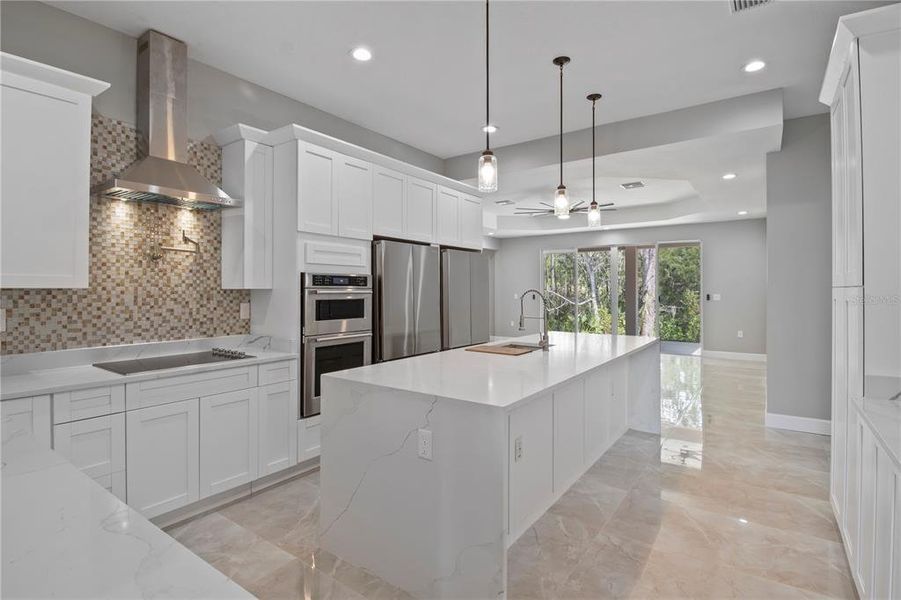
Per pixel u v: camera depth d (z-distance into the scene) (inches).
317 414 130.7
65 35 104.0
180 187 109.8
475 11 104.8
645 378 163.6
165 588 22.5
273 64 128.8
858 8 103.0
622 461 137.9
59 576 23.0
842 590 79.0
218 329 132.3
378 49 120.8
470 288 193.0
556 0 100.3
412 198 167.5
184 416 102.2
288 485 122.2
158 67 113.5
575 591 78.8
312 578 82.4
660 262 372.2
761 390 231.5
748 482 122.7
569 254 409.1
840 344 92.7
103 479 89.7
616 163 180.1
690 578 82.4
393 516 79.6
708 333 354.6
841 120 91.2
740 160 176.2
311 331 129.0
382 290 150.2
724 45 118.3
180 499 101.3
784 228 169.3
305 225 128.6
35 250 90.4
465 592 71.3
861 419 72.6
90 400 88.3
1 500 31.7
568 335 164.9
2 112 86.6
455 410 72.1
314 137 129.8
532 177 199.9
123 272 113.9
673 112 158.1
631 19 107.5
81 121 96.4
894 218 76.4
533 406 83.7
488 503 69.0
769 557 88.6
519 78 136.1
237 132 126.3
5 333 96.6
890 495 58.8
